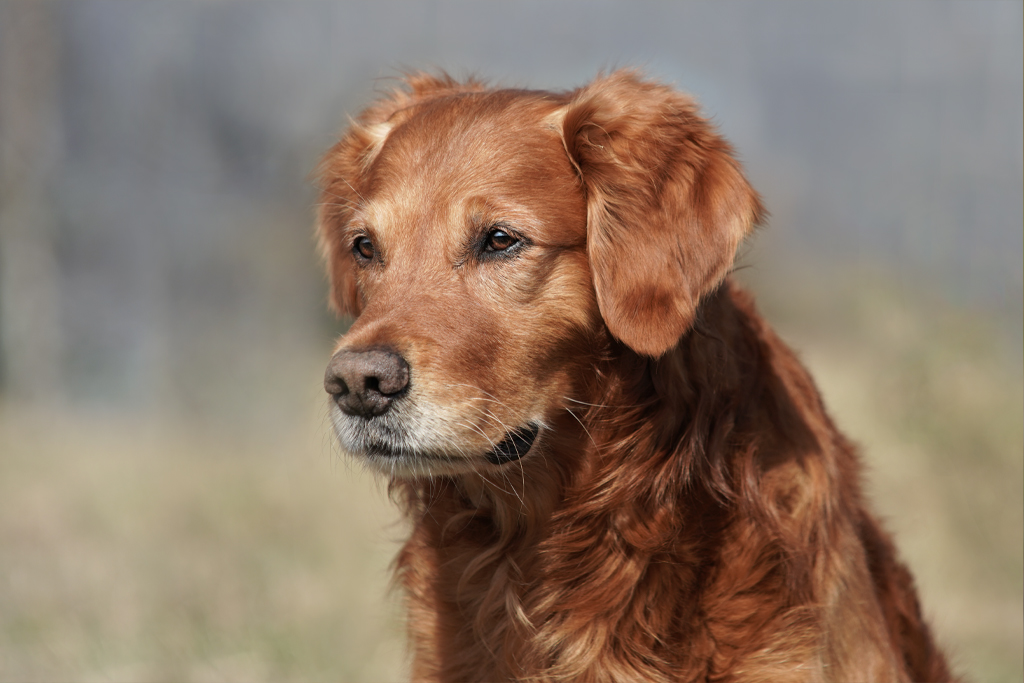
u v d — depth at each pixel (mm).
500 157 4285
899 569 5141
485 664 4469
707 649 4109
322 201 5586
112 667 6598
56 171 24062
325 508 10398
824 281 21453
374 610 7711
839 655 4168
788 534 4113
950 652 5777
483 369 4066
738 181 4219
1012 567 8406
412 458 3996
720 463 4145
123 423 18656
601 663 4281
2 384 21609
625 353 4297
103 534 9492
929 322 9695
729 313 4414
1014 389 9516
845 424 10250
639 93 4379
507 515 4406
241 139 31469
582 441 4316
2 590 7824
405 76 5707
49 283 21953
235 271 26641
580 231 4297
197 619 7312
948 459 9055
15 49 21719
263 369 20984
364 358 3871
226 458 13016
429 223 4258
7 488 11094
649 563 4219
